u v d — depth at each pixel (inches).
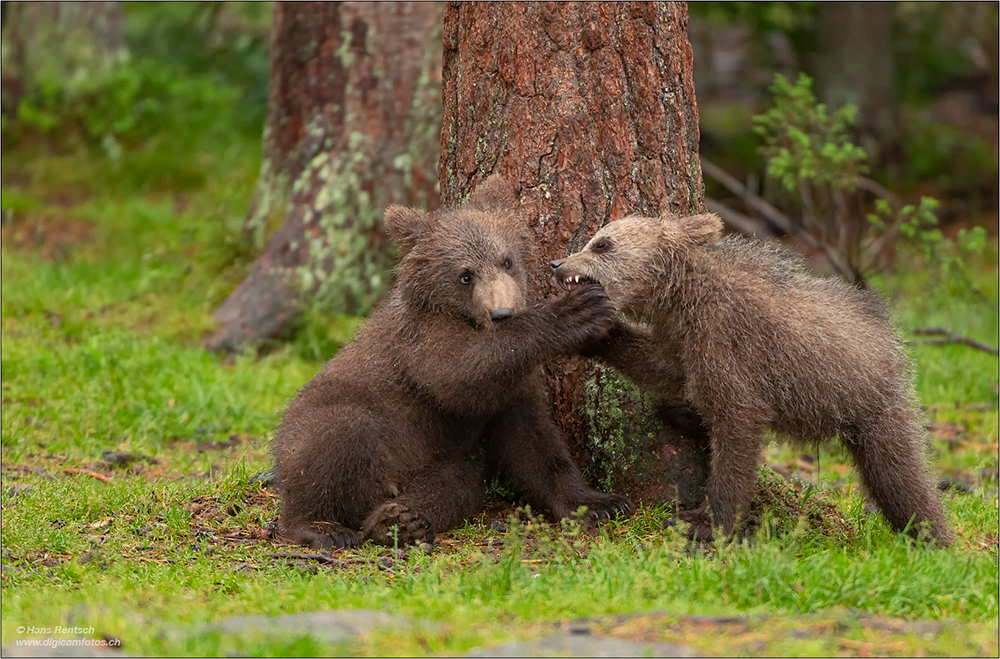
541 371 458.0
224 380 689.6
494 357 410.0
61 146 1245.1
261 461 558.9
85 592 339.3
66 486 480.4
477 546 417.4
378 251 829.8
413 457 440.5
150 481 530.9
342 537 414.3
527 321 409.4
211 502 470.6
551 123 445.1
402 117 837.8
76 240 1043.3
